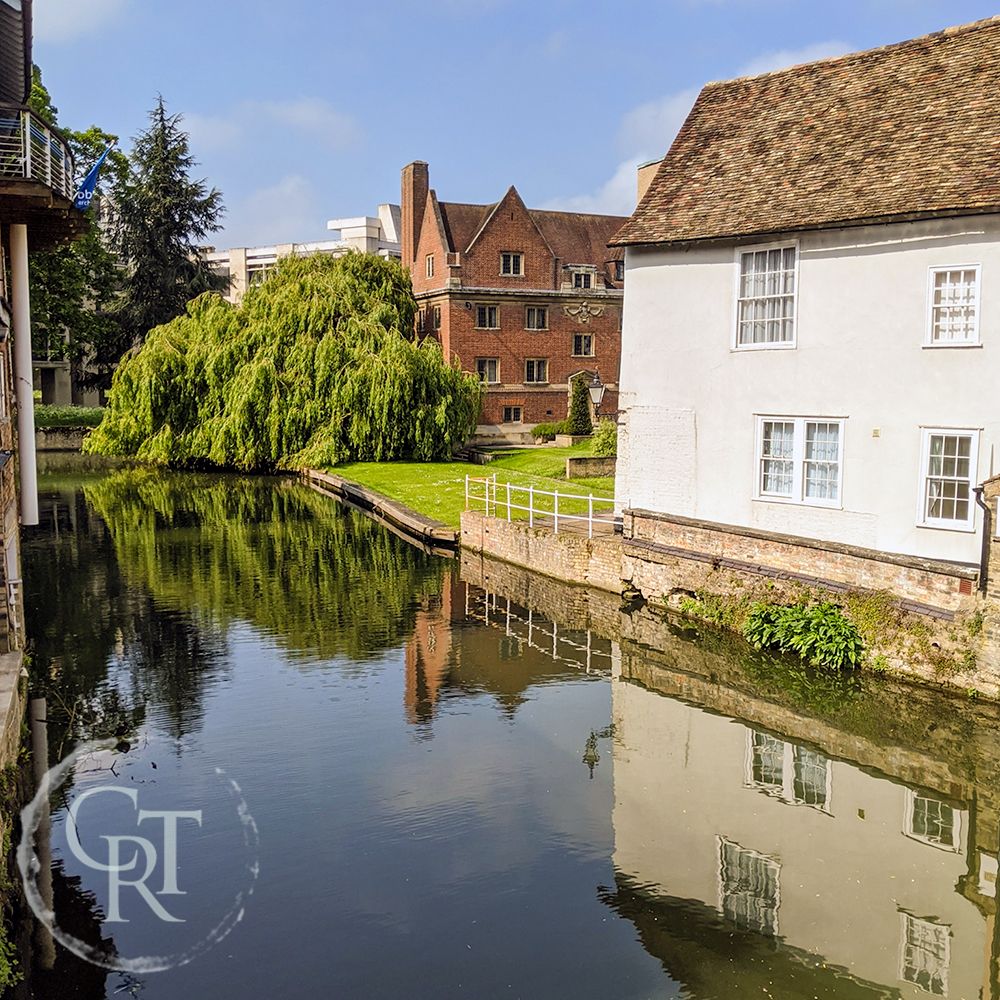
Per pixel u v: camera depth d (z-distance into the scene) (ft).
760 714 40.73
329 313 123.44
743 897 26.76
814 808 32.24
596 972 23.39
